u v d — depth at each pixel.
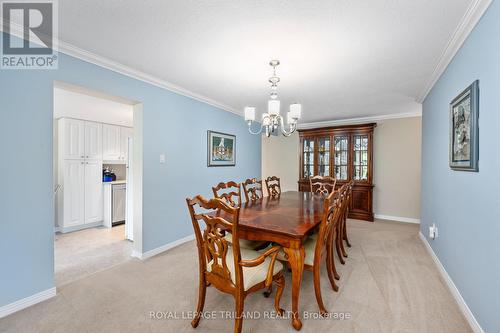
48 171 1.91
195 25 1.70
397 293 1.99
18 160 1.75
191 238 3.36
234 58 2.21
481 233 1.51
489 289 1.41
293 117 2.18
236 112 4.27
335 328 1.57
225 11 1.54
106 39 1.91
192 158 3.38
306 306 1.82
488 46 1.42
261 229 1.67
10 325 1.59
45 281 1.89
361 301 1.88
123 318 1.67
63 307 1.79
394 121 4.60
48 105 1.91
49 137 1.91
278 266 1.66
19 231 1.76
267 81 2.81
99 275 2.31
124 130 4.61
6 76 1.69
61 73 1.99
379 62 2.25
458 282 1.89
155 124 2.83
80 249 3.06
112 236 3.62
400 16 1.56
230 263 1.62
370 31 1.74
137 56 2.20
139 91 2.64
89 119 4.02
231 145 4.18
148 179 2.76
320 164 5.08
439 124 2.50
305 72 2.51
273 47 2.00
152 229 2.81
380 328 1.57
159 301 1.88
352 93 3.24
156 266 2.51
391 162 4.64
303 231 1.60
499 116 1.30
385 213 4.70
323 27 1.70
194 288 2.07
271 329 1.57
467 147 1.70
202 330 1.56
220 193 3.89
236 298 1.41
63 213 3.76
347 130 4.73
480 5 1.43
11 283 1.72
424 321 1.64
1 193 1.67
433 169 2.74
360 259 2.69
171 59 2.25
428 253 2.86
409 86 2.92
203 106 3.57
